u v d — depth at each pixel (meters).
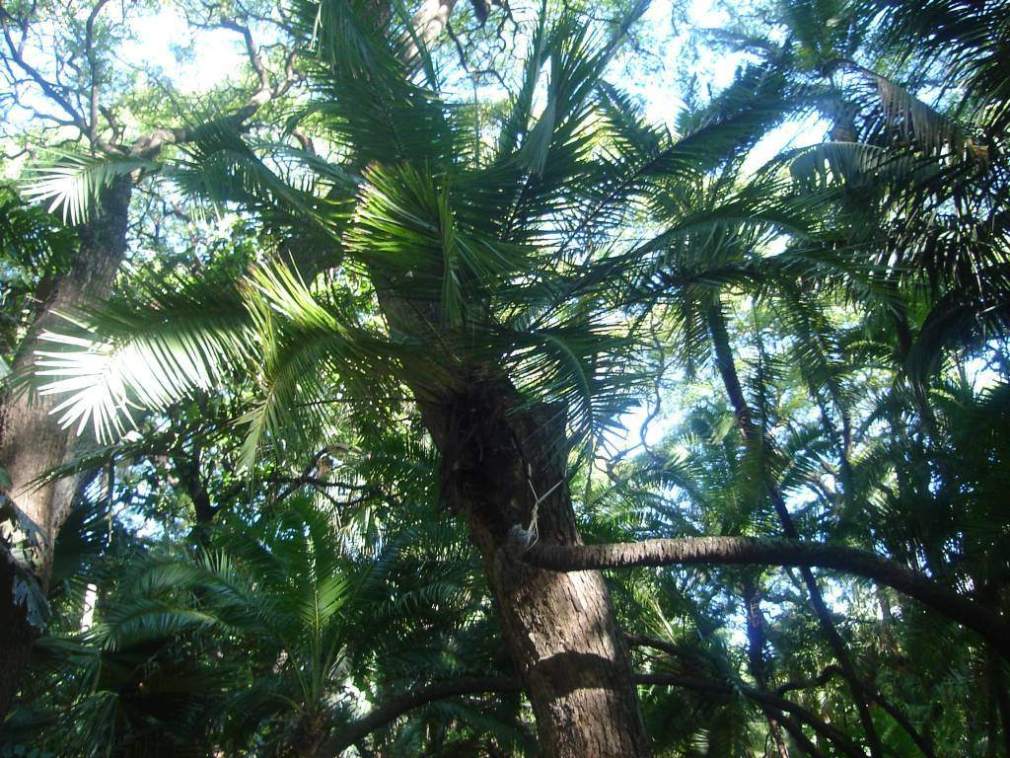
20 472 7.31
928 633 10.55
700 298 7.13
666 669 12.84
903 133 8.73
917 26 8.30
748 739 13.51
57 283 8.30
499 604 7.02
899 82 9.11
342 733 9.70
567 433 5.26
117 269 8.45
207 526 11.35
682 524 12.44
